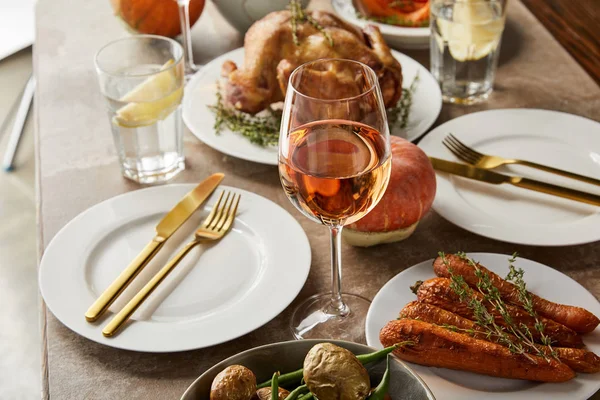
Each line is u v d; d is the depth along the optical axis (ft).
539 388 2.65
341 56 4.20
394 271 3.38
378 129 2.70
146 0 5.30
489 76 4.64
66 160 4.31
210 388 2.41
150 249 3.42
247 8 5.25
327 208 2.73
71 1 6.31
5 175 9.18
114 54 4.35
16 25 10.11
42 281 3.26
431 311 2.83
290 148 2.70
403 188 3.31
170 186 3.88
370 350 2.45
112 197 3.90
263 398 2.38
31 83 9.61
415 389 2.38
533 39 5.37
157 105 3.88
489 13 4.40
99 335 2.95
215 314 3.06
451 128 4.28
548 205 3.66
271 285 3.20
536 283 3.10
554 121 4.31
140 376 2.88
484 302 2.88
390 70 4.21
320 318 3.11
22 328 7.54
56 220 3.83
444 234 3.59
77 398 2.80
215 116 4.49
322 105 2.63
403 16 5.41
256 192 3.96
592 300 3.00
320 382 2.27
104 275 3.37
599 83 5.85
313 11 4.54
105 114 4.77
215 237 3.51
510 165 4.01
